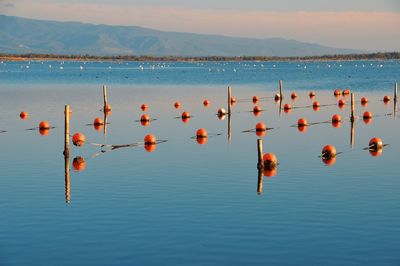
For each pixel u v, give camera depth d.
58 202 28.56
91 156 40.69
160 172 35.03
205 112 69.62
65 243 22.94
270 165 35.78
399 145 44.09
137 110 71.94
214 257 21.38
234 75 183.75
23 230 24.45
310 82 136.12
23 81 141.25
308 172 34.69
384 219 25.34
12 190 31.02
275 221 25.17
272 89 110.50
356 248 22.05
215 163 37.56
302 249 22.00
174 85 124.81
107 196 29.56
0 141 47.66
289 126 56.06
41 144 46.03
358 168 35.78
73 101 84.50
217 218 25.64
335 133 50.88
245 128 54.78
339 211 26.50
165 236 23.50
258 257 21.33
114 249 22.27
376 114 65.81
